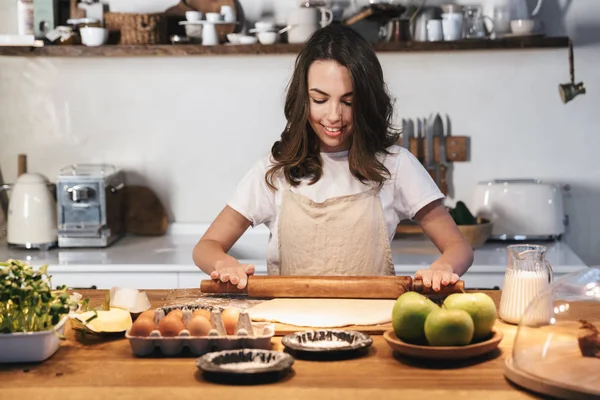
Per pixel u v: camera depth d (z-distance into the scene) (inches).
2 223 156.0
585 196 152.1
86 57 153.6
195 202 156.8
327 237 94.5
